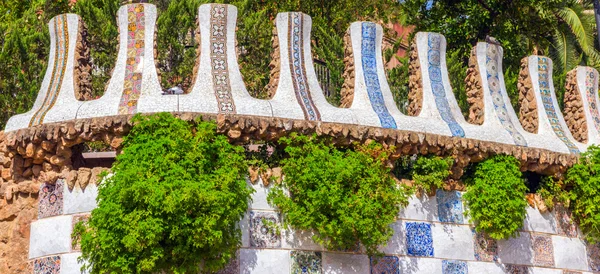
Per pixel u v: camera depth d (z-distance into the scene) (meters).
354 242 13.56
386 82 14.97
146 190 12.00
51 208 13.22
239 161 13.07
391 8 28.42
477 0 25.05
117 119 12.98
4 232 13.55
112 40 18.94
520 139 15.38
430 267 14.19
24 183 13.52
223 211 12.34
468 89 16.06
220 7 14.21
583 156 15.73
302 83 14.25
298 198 13.33
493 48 16.17
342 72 17.89
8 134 13.56
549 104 16.45
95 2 21.14
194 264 12.41
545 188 15.66
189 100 13.23
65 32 14.35
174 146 12.52
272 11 26.20
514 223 14.70
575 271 15.55
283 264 13.19
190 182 12.29
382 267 13.80
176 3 19.45
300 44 14.60
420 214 14.38
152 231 11.92
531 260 15.16
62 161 13.35
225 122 13.11
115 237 12.06
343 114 13.96
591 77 17.12
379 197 13.55
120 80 13.64
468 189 14.91
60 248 12.91
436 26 25.48
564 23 27.27
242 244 13.00
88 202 12.95
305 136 13.52
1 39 19.27
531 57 16.64
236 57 14.10
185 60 18.62
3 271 13.34
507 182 14.68
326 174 13.23
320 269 13.41
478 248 14.75
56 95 13.84
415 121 14.56
